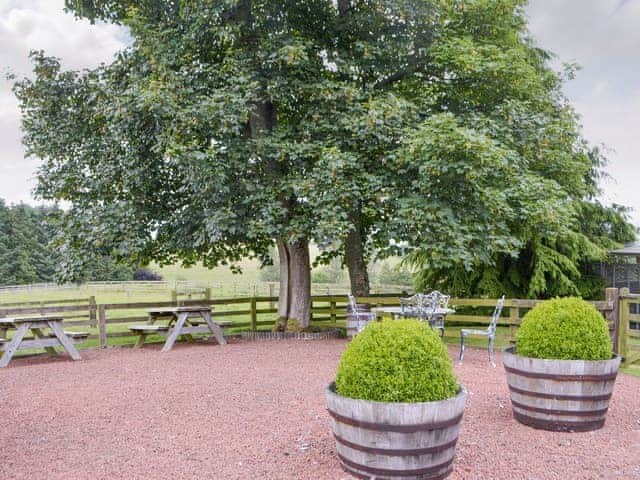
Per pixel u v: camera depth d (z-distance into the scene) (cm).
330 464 347
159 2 949
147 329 897
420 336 326
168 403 522
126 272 4238
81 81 945
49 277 4272
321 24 980
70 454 378
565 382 414
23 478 332
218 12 799
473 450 373
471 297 1471
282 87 859
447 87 998
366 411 304
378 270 3606
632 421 453
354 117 827
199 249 1038
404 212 774
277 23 945
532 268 1423
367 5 917
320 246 779
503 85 948
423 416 296
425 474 305
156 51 842
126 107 797
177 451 380
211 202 845
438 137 726
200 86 850
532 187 845
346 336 1050
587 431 419
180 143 791
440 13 884
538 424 425
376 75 995
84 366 745
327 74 999
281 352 842
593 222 1513
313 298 1143
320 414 473
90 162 971
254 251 1173
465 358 773
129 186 908
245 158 858
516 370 436
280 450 378
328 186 789
